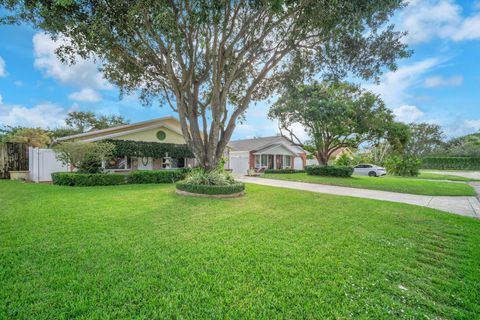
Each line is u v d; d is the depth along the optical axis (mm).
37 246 3547
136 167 16172
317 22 7727
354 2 6660
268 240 4070
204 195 8617
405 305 2400
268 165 27141
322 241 4082
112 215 5469
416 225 5277
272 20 8938
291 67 11273
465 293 2637
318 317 2170
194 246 3721
